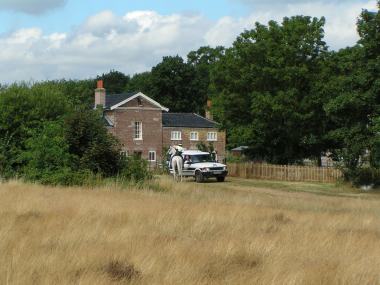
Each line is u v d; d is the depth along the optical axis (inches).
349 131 1827.0
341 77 1911.9
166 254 393.1
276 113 2292.1
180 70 4340.6
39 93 1437.0
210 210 693.9
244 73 2412.6
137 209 670.5
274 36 2377.0
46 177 1188.5
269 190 1737.2
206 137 3191.4
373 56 1791.3
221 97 2511.1
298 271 352.5
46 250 399.2
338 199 1321.4
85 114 1350.9
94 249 404.5
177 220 573.6
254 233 527.8
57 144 1278.3
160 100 4315.9
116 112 2920.8
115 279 331.3
